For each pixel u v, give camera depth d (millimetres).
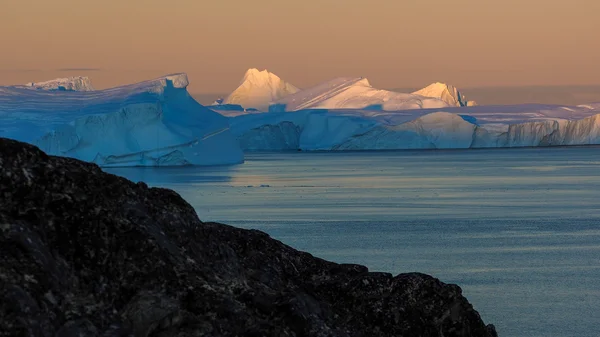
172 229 21344
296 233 148875
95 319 18000
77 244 19469
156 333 18781
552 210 190750
